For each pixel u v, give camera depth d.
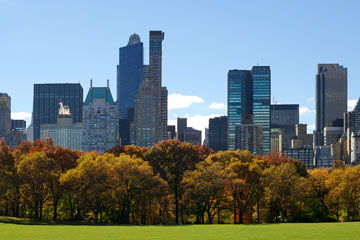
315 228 94.12
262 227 99.12
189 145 155.50
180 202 130.75
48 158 126.69
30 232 87.69
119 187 118.62
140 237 80.69
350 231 86.75
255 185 132.75
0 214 137.38
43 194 126.62
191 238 79.06
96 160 122.06
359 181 130.25
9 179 121.00
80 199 119.94
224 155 163.50
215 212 141.38
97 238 79.25
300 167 165.00
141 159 141.62
